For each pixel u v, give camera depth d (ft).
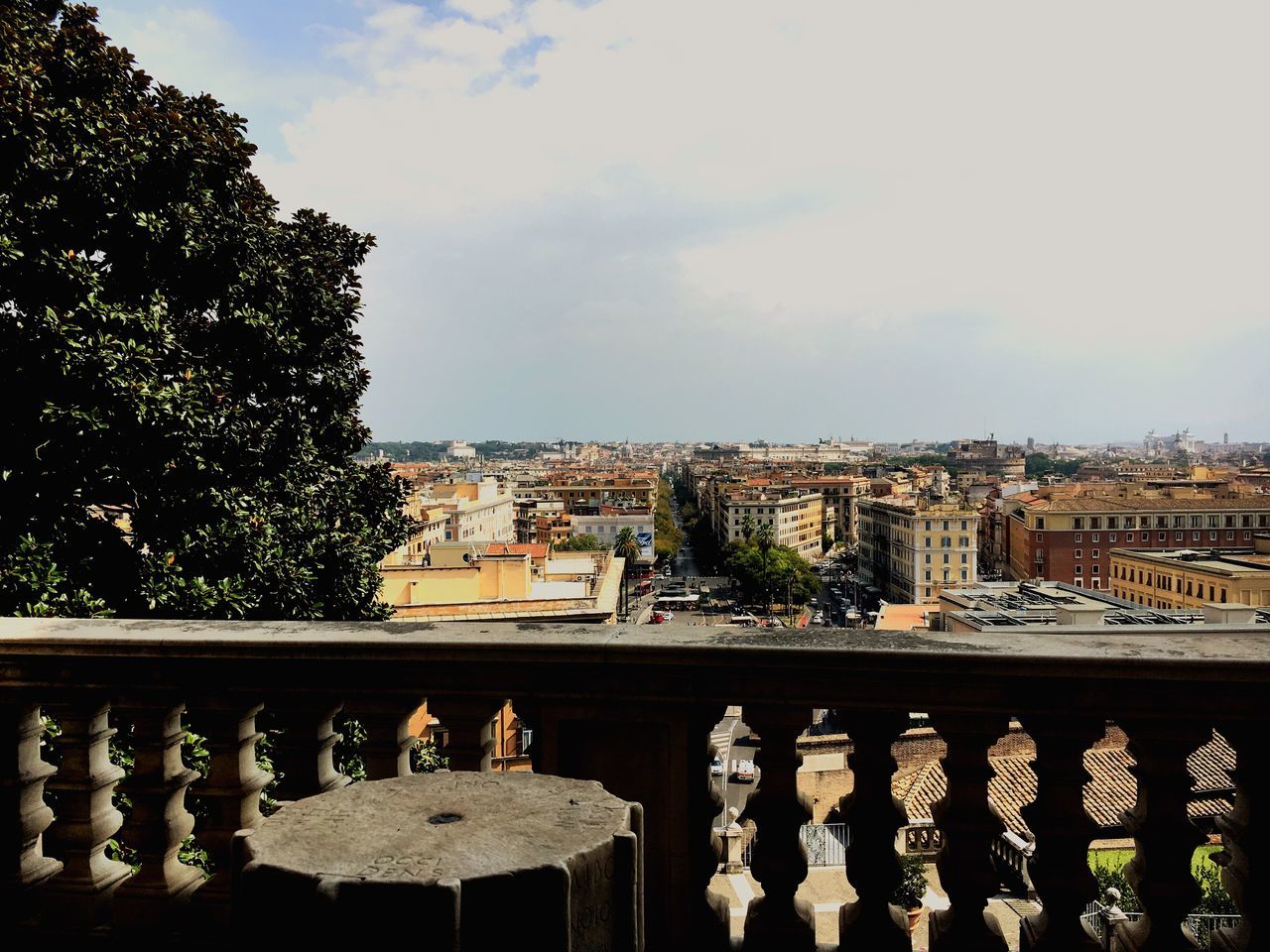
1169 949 9.62
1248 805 9.53
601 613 90.74
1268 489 476.95
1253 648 9.85
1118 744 84.53
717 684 10.42
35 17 36.29
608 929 5.39
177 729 11.70
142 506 35.73
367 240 50.14
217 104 40.93
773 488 562.66
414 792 6.19
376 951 4.80
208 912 11.15
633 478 643.04
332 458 48.21
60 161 31.68
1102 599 175.22
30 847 11.84
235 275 38.19
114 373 31.01
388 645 10.84
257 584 37.88
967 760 10.07
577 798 6.07
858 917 10.44
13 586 28.68
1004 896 42.11
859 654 9.98
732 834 43.96
